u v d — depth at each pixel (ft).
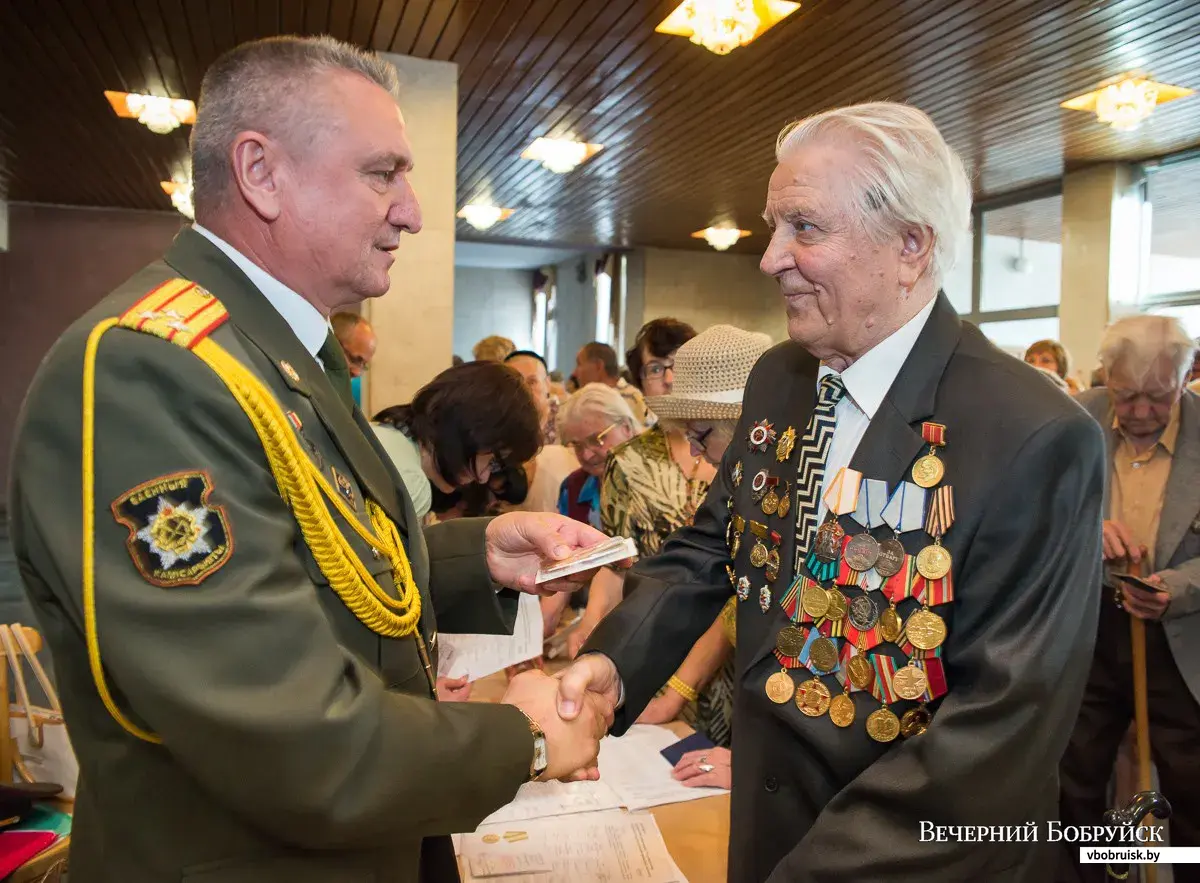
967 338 3.10
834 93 17.39
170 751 2.17
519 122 19.75
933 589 2.82
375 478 2.93
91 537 2.10
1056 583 2.69
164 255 2.73
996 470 2.75
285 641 2.15
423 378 15.83
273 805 2.12
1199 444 7.00
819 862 2.69
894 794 2.65
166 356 2.24
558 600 6.66
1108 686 7.31
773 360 3.79
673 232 34.22
